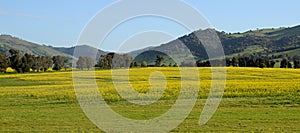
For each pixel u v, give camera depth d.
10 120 21.88
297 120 20.84
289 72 51.34
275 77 45.50
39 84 44.78
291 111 23.77
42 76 52.91
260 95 30.17
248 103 26.98
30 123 20.95
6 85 44.59
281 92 30.98
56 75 53.62
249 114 22.86
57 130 19.03
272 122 20.38
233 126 19.50
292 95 29.73
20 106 27.50
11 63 73.38
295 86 33.94
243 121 20.75
